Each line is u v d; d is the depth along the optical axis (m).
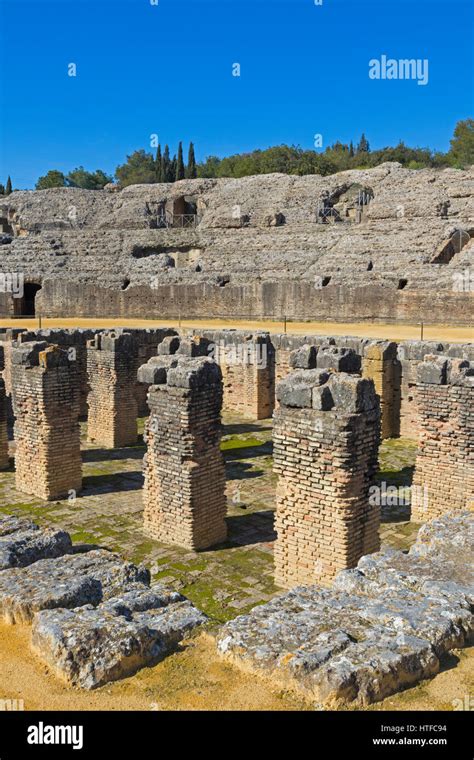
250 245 58.88
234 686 7.33
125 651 7.71
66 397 20.89
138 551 16.69
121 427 26.97
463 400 17.16
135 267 58.19
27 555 10.88
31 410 20.78
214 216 64.56
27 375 20.66
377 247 51.81
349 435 13.16
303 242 56.41
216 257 58.44
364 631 7.88
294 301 49.06
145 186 72.50
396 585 9.16
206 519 16.92
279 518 14.43
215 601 13.90
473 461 17.22
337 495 13.45
